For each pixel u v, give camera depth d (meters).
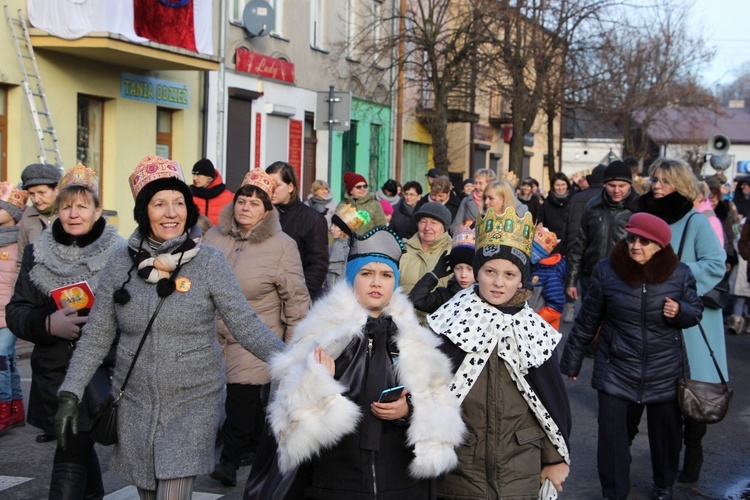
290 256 6.24
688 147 52.06
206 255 4.20
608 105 32.03
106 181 16.58
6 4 14.02
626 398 5.73
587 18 27.91
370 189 27.70
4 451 6.84
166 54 15.90
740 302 13.74
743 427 8.21
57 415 4.07
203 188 9.66
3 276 7.27
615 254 5.84
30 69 14.43
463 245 5.77
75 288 4.97
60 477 4.54
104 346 4.23
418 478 3.49
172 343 4.07
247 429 6.13
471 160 35.94
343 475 3.47
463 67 25.59
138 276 4.11
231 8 20.06
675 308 5.62
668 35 41.31
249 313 4.18
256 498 3.51
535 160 47.47
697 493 6.27
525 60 26.23
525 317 3.97
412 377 3.49
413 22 26.91
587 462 6.98
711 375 6.39
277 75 21.59
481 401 3.91
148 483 4.05
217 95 19.33
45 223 7.05
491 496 3.90
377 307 3.64
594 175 12.27
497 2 25.09
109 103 16.50
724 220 13.97
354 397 3.46
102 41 14.47
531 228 4.02
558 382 3.98
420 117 30.38
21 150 14.38
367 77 25.72
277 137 22.16
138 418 4.08
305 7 23.17
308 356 3.40
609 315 5.84
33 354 5.07
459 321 3.94
